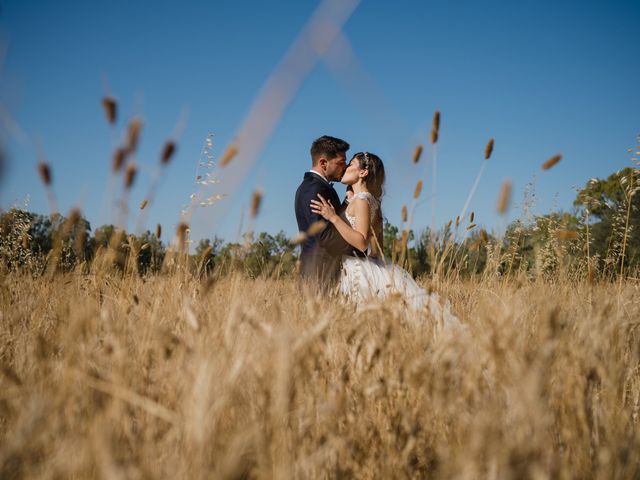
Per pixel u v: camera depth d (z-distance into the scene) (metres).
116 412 1.34
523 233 4.03
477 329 2.01
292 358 1.43
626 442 1.69
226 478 1.13
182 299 2.44
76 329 1.60
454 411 1.55
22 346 2.25
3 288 3.20
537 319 2.26
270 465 1.30
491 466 1.23
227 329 1.62
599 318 2.01
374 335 1.90
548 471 1.34
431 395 1.56
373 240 2.78
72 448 1.28
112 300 2.50
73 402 1.48
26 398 1.57
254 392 1.65
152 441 1.40
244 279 2.50
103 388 1.37
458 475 1.27
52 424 1.33
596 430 1.66
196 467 1.17
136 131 1.25
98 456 1.17
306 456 1.46
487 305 2.35
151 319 1.92
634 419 1.91
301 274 4.19
